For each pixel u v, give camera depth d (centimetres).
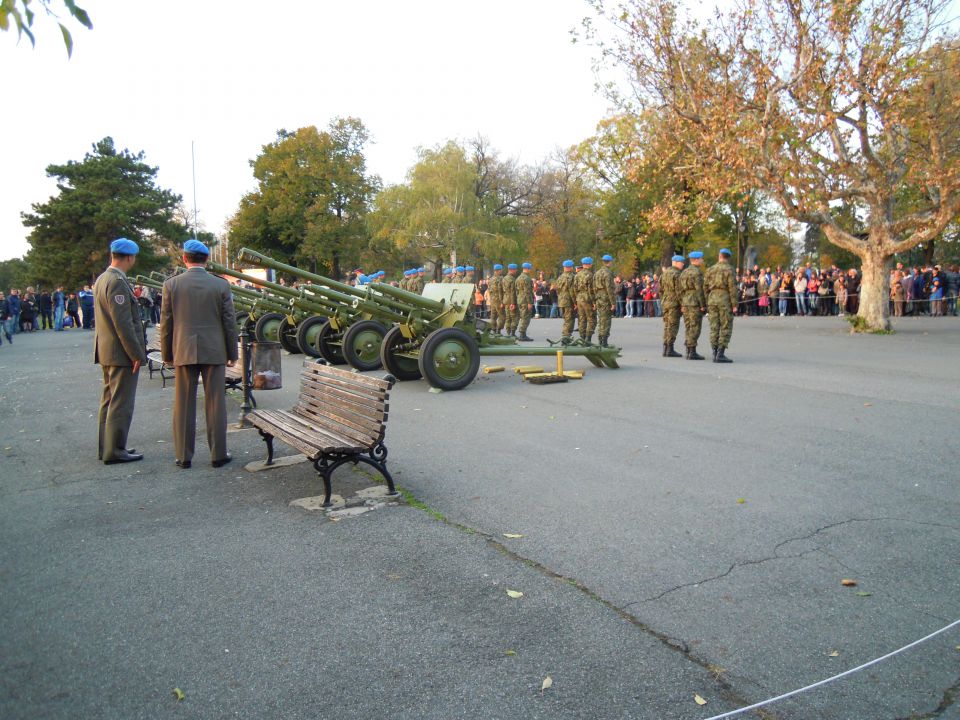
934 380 1025
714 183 1723
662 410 845
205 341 615
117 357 644
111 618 361
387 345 1097
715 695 288
